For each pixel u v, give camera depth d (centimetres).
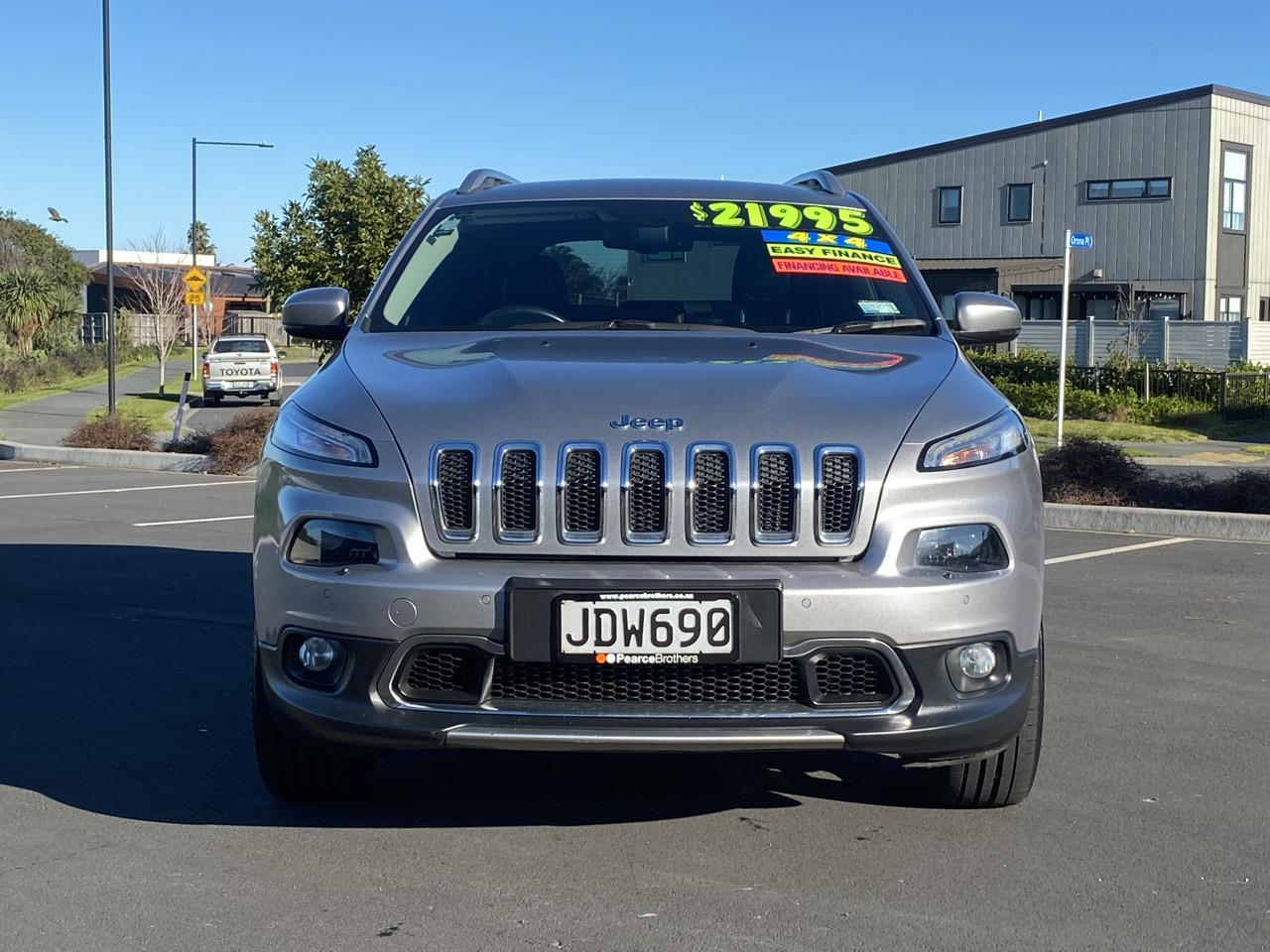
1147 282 3719
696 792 441
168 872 374
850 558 361
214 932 335
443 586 353
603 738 349
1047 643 667
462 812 422
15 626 697
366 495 366
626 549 358
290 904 351
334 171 2127
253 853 388
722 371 402
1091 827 411
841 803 431
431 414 378
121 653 639
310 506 372
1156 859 385
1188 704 555
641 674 357
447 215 548
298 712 370
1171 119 3684
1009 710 369
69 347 4928
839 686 361
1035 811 424
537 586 350
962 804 420
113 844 395
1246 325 2836
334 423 383
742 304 495
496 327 479
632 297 499
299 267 2114
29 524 1095
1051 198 3872
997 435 384
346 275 2111
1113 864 380
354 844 395
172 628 694
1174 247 3697
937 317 493
